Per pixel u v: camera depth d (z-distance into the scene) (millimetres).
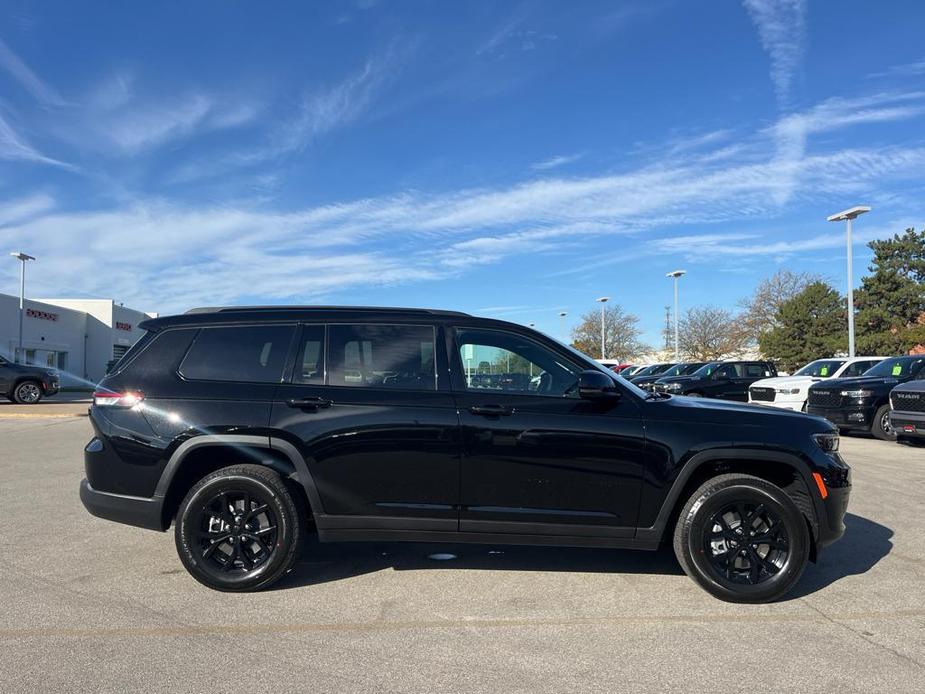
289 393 4426
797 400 16625
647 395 4570
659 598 4328
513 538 4352
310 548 5406
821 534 4309
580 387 4258
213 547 4367
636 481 4289
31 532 5789
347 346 4570
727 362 22562
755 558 4270
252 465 4449
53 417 17016
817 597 4348
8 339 37344
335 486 4344
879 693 3094
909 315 44188
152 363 4590
